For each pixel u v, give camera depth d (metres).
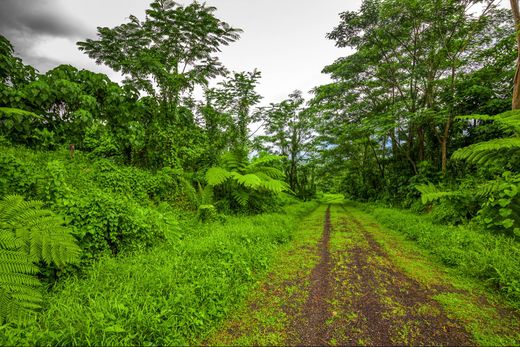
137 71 8.48
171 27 11.09
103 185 5.96
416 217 8.38
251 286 3.48
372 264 4.34
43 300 2.60
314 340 2.36
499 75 10.76
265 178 9.72
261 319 2.71
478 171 8.12
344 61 13.84
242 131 11.78
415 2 10.41
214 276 3.42
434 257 4.66
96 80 7.17
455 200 6.74
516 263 3.42
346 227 8.20
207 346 2.29
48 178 4.16
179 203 7.46
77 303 2.48
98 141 7.58
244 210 9.07
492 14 10.45
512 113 6.35
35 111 6.39
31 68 6.84
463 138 12.40
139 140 7.55
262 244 5.27
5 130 5.96
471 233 5.07
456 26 10.78
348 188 30.19
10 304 2.30
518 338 2.31
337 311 2.84
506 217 4.93
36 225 2.91
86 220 3.75
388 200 15.41
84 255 3.48
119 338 2.12
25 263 2.59
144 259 3.66
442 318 2.66
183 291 2.87
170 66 10.51
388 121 11.97
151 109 8.34
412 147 16.06
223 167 9.87
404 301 3.03
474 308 2.83
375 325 2.56
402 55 13.84
